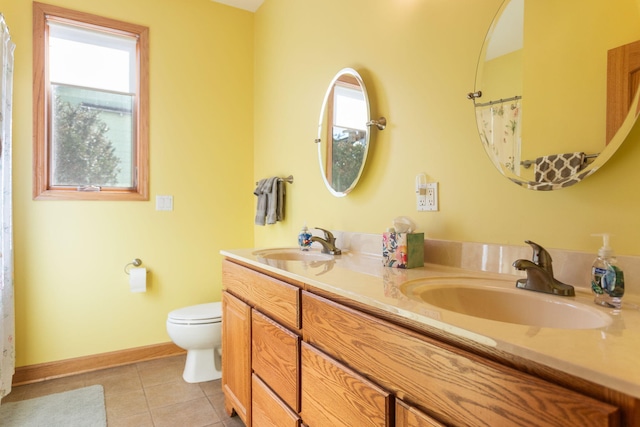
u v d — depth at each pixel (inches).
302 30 90.4
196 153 107.0
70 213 91.1
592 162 38.2
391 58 64.1
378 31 66.9
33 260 87.0
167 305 103.3
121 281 97.2
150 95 100.3
